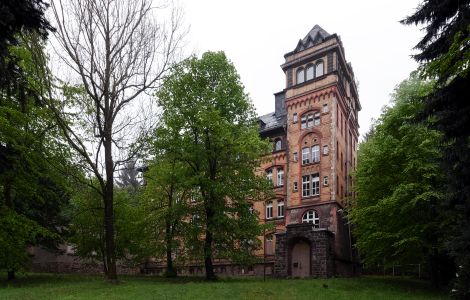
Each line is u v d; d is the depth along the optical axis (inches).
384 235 1027.9
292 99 1711.4
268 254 1606.8
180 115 1114.7
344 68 1752.0
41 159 963.3
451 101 547.2
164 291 800.9
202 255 1085.8
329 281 1088.2
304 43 1737.2
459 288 703.7
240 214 1128.8
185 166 1165.7
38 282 1042.1
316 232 1402.6
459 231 675.4
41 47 880.3
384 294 918.4
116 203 1282.0
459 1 519.2
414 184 968.3
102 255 1438.2
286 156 1683.1
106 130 903.7
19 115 895.1
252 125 1200.2
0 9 386.0
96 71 890.1
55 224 1349.7
